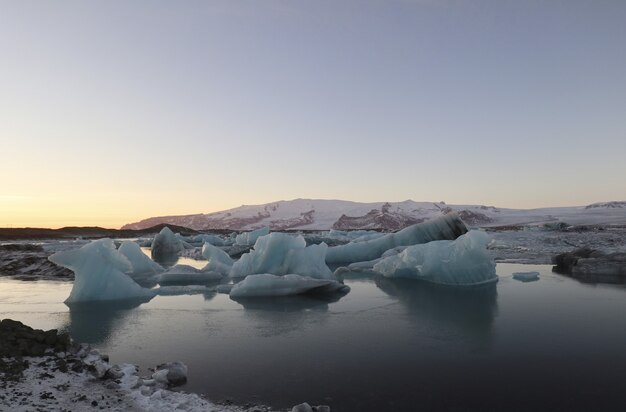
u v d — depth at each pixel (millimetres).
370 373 5371
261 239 15688
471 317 8445
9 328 5953
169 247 28156
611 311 8742
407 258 14688
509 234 42031
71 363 5191
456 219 22000
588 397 4586
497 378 5164
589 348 6297
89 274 10859
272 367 5609
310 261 14070
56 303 10508
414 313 8938
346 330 7574
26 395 4184
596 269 14422
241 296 11273
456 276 13039
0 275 15859
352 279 14656
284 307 9773
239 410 4242
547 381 5051
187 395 4516
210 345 6695
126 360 5961
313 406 4320
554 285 12211
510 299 10227
